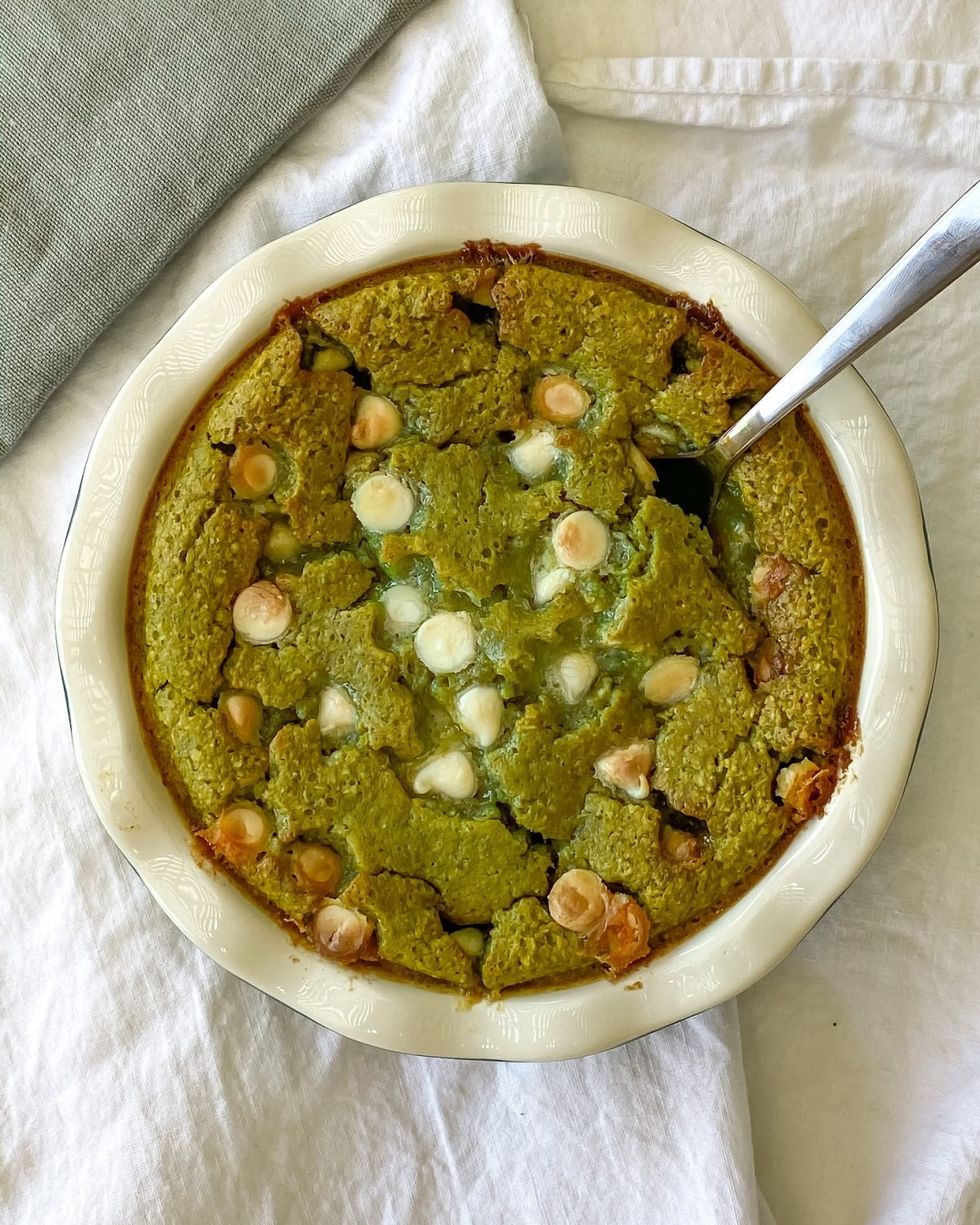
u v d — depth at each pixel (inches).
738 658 17.7
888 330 15.2
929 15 19.6
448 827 17.5
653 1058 19.7
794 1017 20.1
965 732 20.0
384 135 19.4
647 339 17.5
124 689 17.8
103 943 19.6
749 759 17.7
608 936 17.6
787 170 20.0
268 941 17.8
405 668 17.6
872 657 17.9
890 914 20.1
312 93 19.4
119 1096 19.4
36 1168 19.4
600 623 17.6
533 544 17.7
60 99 19.3
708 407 17.5
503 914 17.7
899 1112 19.9
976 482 19.9
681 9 19.8
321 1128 19.7
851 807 17.8
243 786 17.6
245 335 17.7
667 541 17.5
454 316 17.6
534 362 17.6
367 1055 20.0
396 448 17.6
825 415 17.7
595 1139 19.6
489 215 17.6
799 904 17.8
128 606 17.9
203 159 19.4
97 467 17.7
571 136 20.0
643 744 17.7
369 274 17.8
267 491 17.6
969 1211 19.4
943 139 19.6
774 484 17.6
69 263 19.4
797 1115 20.0
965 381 19.9
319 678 17.6
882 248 20.0
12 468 20.0
